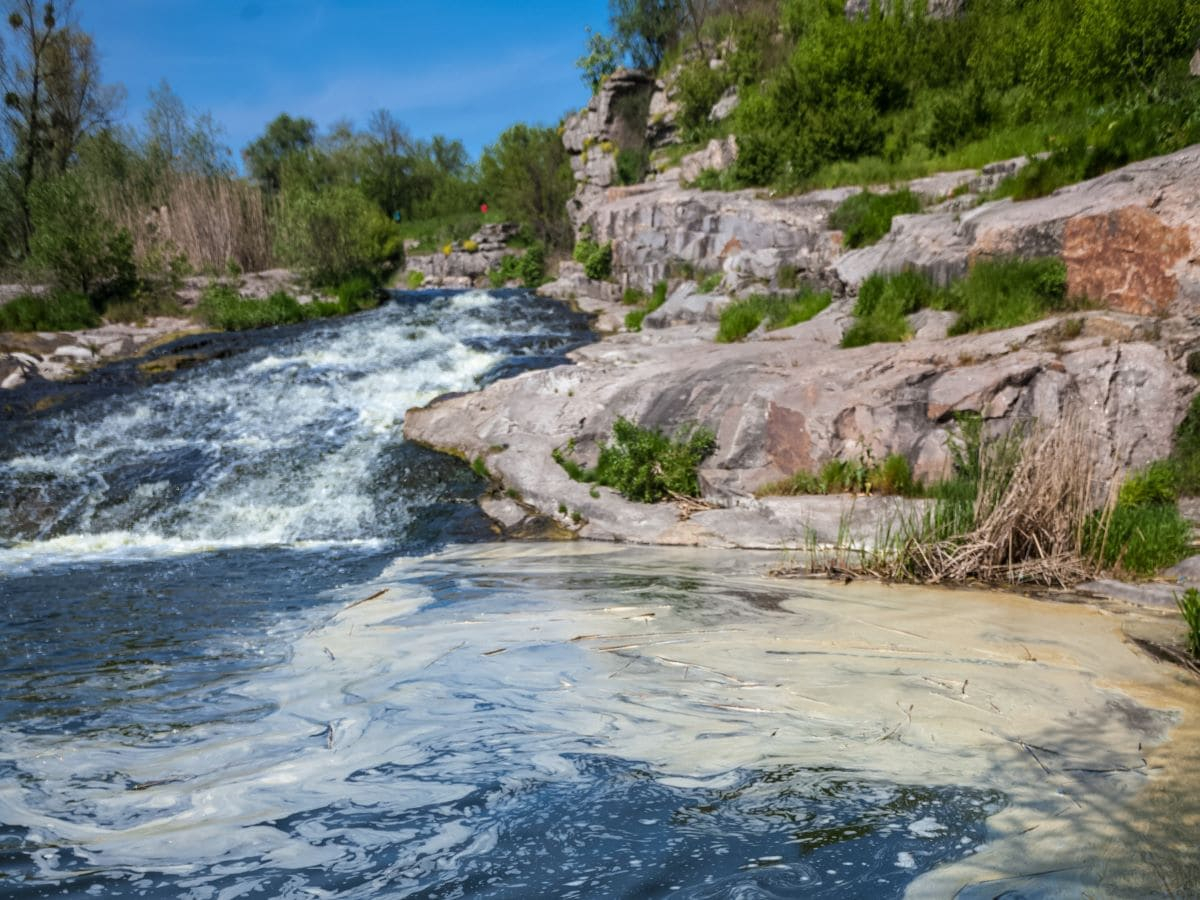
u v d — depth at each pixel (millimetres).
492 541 9297
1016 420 8828
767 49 31359
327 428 12914
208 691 4574
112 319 19828
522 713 4051
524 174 38375
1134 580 6547
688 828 2957
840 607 6023
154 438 12664
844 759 3475
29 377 15297
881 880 2590
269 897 2623
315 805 3211
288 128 72688
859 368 9938
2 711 4359
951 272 11953
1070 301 10203
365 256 24547
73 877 2752
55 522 10055
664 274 20078
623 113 35594
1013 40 21516
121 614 6473
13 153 29312
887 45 22859
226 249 26250
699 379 11086
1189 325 8961
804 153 21047
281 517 10180
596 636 5312
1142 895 2459
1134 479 8172
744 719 3916
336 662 4988
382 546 9203
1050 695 4180
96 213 20844
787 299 15453
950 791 3168
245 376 15148
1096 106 17516
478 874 2717
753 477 9867
